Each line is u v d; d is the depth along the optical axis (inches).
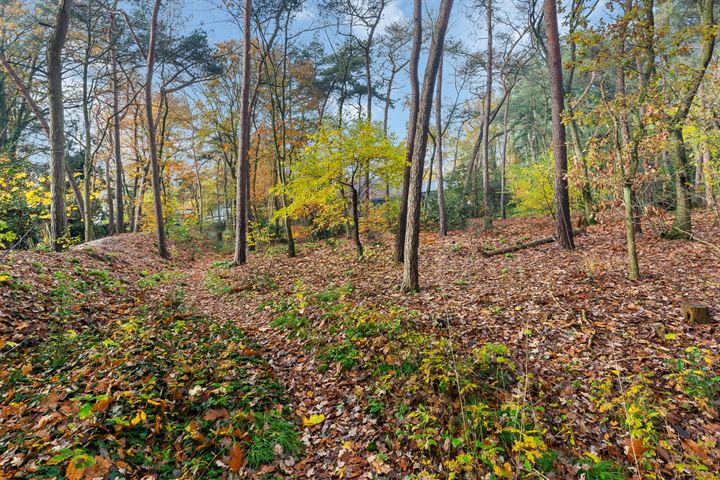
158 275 487.8
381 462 131.6
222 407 157.2
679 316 210.7
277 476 128.1
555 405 149.0
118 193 856.3
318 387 186.9
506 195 1119.0
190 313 305.1
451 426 138.6
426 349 198.5
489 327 226.1
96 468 111.8
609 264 328.2
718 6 582.9
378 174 480.4
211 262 722.2
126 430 134.0
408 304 292.2
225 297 389.1
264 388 177.5
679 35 327.0
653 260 328.2
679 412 139.0
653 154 270.4
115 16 715.4
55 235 445.1
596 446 129.0
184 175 1235.9
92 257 452.1
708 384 147.4
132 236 757.3
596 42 336.8
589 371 171.9
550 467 120.4
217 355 215.8
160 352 204.7
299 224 1085.1
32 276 300.0
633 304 233.9
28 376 177.8
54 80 431.2
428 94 314.7
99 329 251.3
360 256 516.1
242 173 605.3
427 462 128.1
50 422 133.4
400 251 470.3
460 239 629.6
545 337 207.2
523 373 175.8
